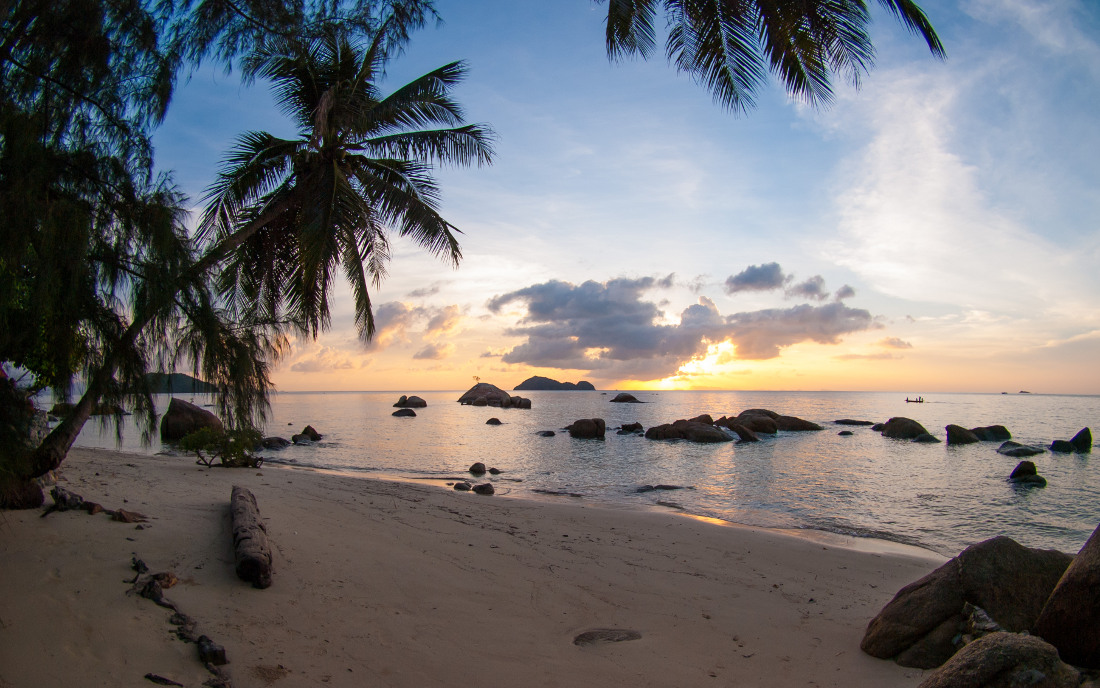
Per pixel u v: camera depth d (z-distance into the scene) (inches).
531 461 997.2
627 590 291.1
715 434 1339.8
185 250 243.9
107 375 230.5
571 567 323.9
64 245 192.2
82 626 176.4
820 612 271.7
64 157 207.6
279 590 233.0
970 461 998.4
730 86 291.0
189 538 264.8
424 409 3294.8
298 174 471.5
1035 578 204.8
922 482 773.9
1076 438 1123.3
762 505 617.3
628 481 783.1
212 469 586.2
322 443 1259.8
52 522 252.4
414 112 531.8
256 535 256.1
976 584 206.2
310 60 448.5
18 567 205.3
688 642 229.0
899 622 214.4
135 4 232.7
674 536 431.5
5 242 175.3
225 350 275.7
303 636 199.3
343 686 171.5
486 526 415.5
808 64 272.7
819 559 379.6
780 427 1684.3
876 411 3230.8
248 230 407.5
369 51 462.9
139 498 338.3
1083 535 501.7
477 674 189.2
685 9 279.9
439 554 317.4
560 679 191.0
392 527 370.0
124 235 225.6
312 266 425.4
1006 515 576.4
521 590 275.6
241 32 282.2
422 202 517.3
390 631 213.2
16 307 195.6
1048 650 142.5
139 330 236.7
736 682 194.7
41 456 229.1
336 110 448.5
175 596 208.1
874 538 475.8
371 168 532.4
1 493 213.3
